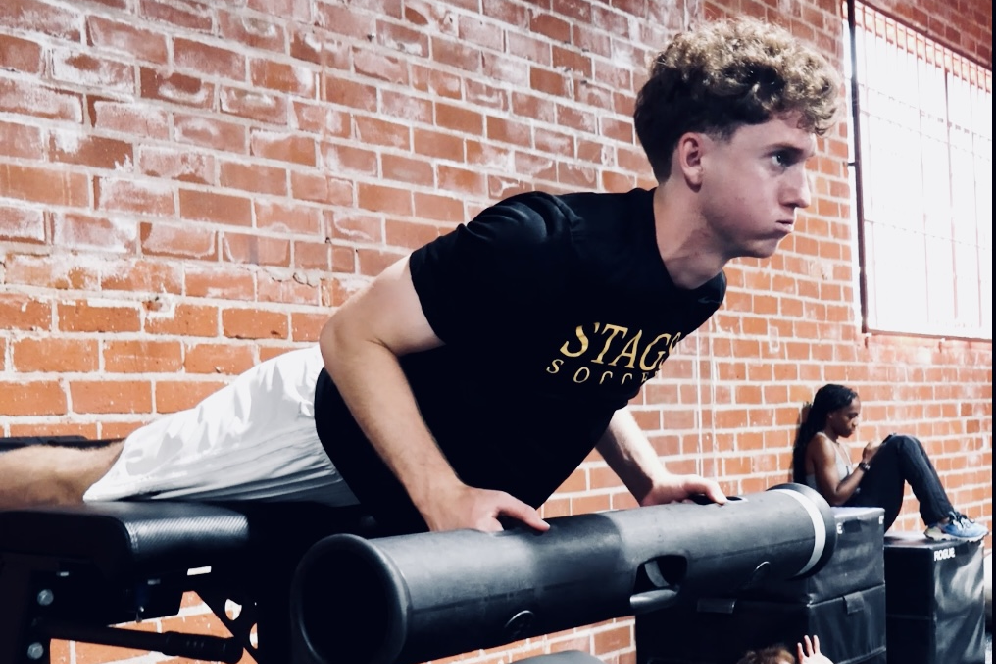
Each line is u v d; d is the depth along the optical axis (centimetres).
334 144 276
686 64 122
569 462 146
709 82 119
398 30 294
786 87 117
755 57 119
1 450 165
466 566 100
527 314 123
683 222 124
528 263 120
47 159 222
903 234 518
